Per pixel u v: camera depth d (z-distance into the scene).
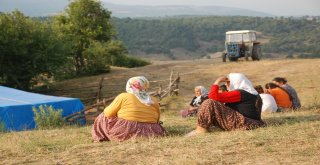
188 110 14.25
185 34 190.12
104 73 44.84
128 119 9.81
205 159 7.63
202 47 185.38
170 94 24.70
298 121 10.79
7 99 20.31
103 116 10.00
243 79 10.20
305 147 7.97
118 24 190.62
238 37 42.97
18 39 35.88
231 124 9.84
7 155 8.80
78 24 49.09
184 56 173.38
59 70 38.53
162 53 170.88
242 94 9.94
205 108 9.92
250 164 7.27
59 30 47.53
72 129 12.28
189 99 24.39
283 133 9.07
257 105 9.98
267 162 7.32
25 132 12.54
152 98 10.22
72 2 49.97
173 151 8.30
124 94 9.98
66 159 8.19
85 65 45.88
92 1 49.88
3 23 35.84
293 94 14.59
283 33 191.62
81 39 48.16
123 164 7.72
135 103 9.88
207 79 34.84
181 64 45.19
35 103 19.38
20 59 36.78
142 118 9.87
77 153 8.62
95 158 8.15
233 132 9.59
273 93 14.41
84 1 49.47
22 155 8.74
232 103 10.02
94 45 47.06
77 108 20.75
